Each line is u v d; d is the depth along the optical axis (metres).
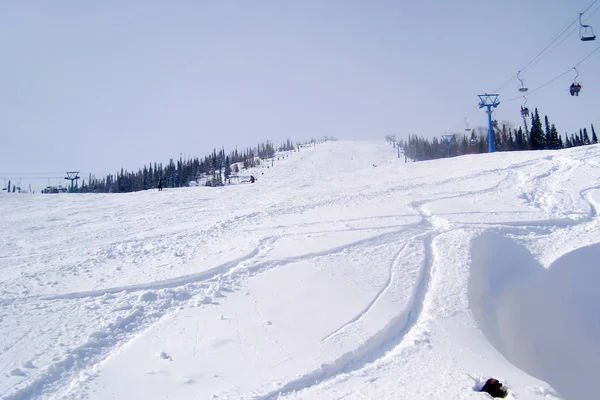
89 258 9.45
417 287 7.44
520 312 8.09
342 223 11.54
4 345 5.29
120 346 5.43
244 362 5.05
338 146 142.25
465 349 5.51
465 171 18.20
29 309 6.49
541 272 9.14
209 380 4.67
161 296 7.01
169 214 16.25
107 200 22.44
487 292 8.00
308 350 5.35
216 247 9.94
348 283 7.54
